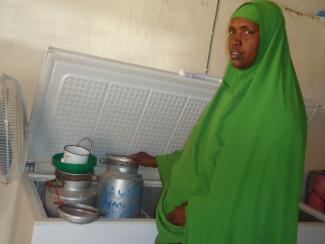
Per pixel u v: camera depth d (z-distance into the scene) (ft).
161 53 6.13
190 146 4.09
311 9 7.25
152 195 5.91
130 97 5.03
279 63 3.58
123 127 5.43
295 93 3.55
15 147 4.29
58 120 5.03
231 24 3.82
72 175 4.29
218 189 3.23
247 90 3.64
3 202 5.70
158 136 5.76
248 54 3.65
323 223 4.95
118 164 4.66
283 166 3.16
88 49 5.70
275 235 3.17
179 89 5.10
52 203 4.10
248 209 3.14
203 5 6.23
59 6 5.45
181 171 4.00
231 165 3.25
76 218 3.55
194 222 3.31
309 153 7.70
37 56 5.48
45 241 3.52
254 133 3.27
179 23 6.14
